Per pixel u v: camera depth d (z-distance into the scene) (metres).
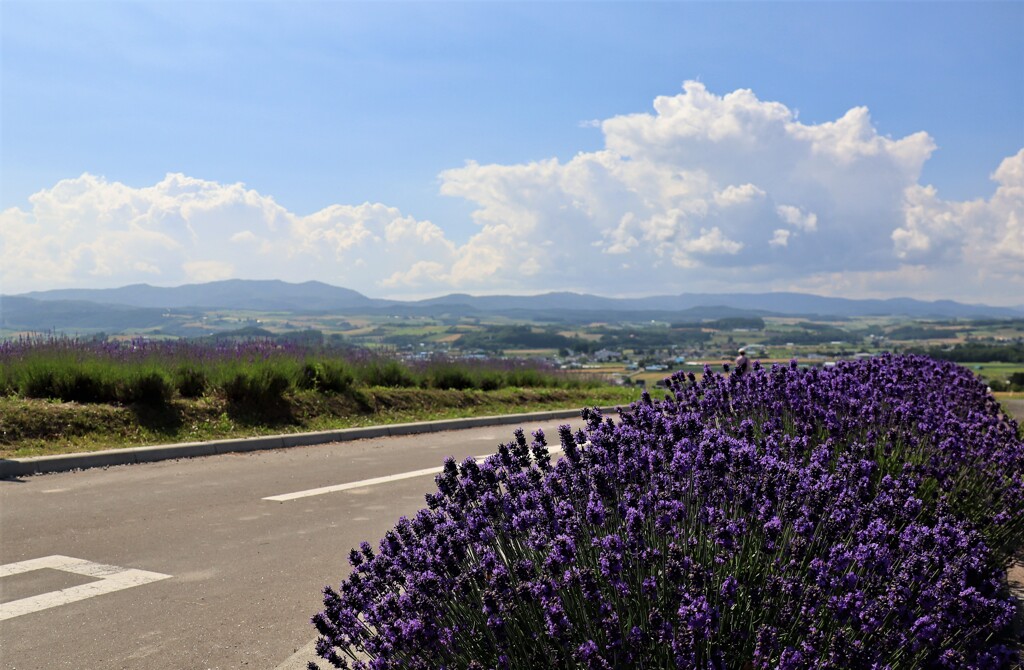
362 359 19.23
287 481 9.53
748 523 3.72
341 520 7.59
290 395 14.73
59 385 11.94
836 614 3.05
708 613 2.88
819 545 3.71
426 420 16.00
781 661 2.87
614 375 26.98
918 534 3.65
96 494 8.37
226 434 12.30
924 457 5.93
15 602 5.16
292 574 5.88
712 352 192.88
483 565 3.51
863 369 7.90
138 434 11.49
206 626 4.82
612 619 2.99
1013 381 26.39
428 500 4.29
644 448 4.64
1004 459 5.81
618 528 3.77
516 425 16.78
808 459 5.60
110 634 4.67
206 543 6.67
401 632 3.23
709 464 4.23
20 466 9.22
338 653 4.30
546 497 3.88
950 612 3.21
